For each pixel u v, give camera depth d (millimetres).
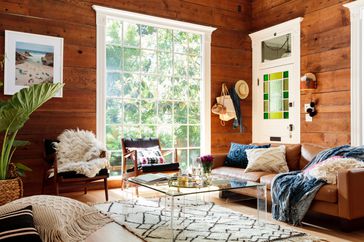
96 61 5008
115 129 5211
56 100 4719
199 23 5941
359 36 4629
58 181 3811
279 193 3373
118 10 5129
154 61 5566
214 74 6082
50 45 4684
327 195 3027
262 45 6289
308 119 5348
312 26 5316
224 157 4727
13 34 4441
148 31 5520
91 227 2906
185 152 5824
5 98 4383
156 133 5559
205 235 2865
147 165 4387
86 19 4953
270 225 3172
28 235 1684
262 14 6301
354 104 4664
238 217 3447
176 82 5773
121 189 4926
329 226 3172
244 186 3064
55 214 2393
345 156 3508
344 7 4836
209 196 4453
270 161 4059
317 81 5219
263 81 6223
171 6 5660
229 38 6266
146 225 3152
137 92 5406
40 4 4641
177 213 3604
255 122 6352
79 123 4879
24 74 4500
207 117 5973
